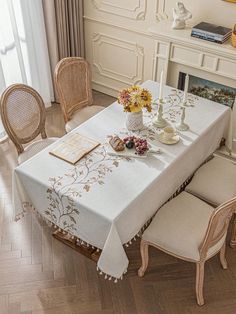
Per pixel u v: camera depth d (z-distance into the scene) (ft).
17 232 9.70
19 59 12.66
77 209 7.36
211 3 10.79
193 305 8.23
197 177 9.10
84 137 8.79
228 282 8.66
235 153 11.89
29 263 9.03
